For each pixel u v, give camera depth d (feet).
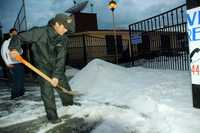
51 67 13.61
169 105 12.89
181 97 14.51
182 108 12.35
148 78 21.94
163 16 29.84
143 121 12.25
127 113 13.67
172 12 28.35
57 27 13.16
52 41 13.37
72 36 54.39
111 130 11.74
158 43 34.45
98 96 18.66
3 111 17.61
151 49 36.09
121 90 18.92
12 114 16.51
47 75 13.56
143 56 37.96
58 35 13.38
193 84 12.24
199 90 11.96
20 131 13.08
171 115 11.69
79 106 16.19
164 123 11.14
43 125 13.61
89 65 25.29
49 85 13.52
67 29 13.32
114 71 23.94
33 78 37.45
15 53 12.80
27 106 18.66
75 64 54.08
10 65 22.16
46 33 13.28
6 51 21.91
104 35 55.36
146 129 11.21
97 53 54.08
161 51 33.96
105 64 25.70
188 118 10.97
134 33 36.47
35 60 13.60
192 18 12.00
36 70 13.00
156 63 37.40
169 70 27.35
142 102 14.53
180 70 27.07
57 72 13.32
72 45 54.65
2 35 50.08
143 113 13.26
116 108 14.75
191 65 12.28
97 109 15.02
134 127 11.69
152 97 14.94
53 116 13.80
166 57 34.96
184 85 17.81
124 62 54.19
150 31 32.55
